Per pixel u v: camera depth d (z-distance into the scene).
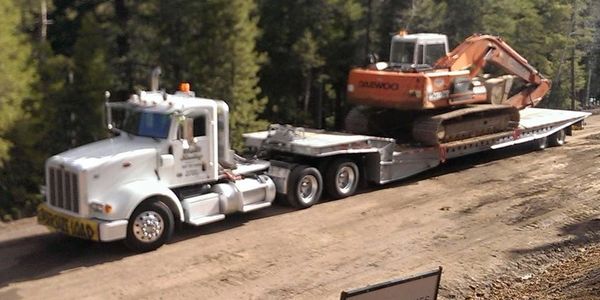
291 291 9.72
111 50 17.28
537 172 17.39
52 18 18.09
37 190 14.46
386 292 5.57
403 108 16.67
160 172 11.70
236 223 13.12
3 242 12.17
